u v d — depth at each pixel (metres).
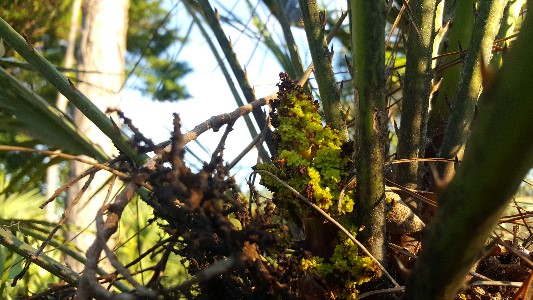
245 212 0.34
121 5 1.64
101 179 1.34
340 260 0.33
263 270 0.30
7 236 0.39
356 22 0.31
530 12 0.21
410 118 0.39
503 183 0.22
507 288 0.37
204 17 0.52
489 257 0.38
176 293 0.27
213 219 0.26
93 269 0.24
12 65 0.48
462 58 0.42
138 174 0.27
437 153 0.41
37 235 0.46
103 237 0.24
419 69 0.38
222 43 0.48
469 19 0.44
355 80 0.32
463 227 0.24
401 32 0.48
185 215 0.28
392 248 0.35
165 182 0.30
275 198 0.35
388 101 0.45
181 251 0.33
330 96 0.38
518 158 0.22
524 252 0.39
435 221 0.25
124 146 0.37
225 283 0.29
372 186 0.33
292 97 0.36
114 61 1.58
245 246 0.30
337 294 0.33
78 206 1.31
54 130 0.42
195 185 0.25
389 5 0.32
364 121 0.32
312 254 0.34
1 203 0.58
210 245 0.28
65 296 0.39
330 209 0.34
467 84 0.39
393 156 0.46
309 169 0.34
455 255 0.24
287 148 0.36
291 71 0.52
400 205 0.35
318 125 0.35
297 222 0.36
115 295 0.23
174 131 0.26
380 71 0.31
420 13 0.38
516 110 0.21
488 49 0.39
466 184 0.23
